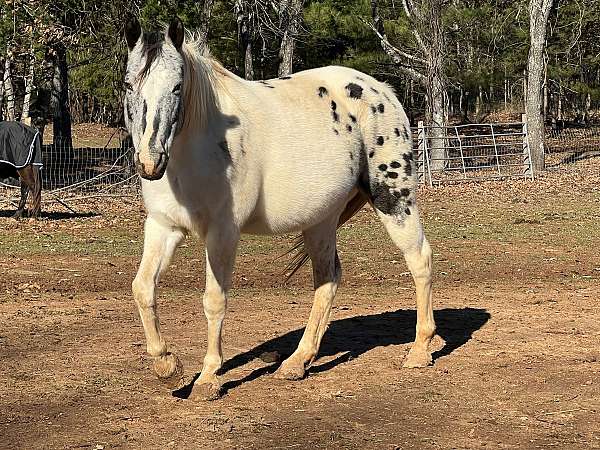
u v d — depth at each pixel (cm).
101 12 2328
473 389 609
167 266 559
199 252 1338
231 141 551
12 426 524
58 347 730
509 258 1293
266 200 591
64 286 1052
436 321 852
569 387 614
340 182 635
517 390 607
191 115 525
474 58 4156
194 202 539
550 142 4162
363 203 711
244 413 549
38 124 2839
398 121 676
